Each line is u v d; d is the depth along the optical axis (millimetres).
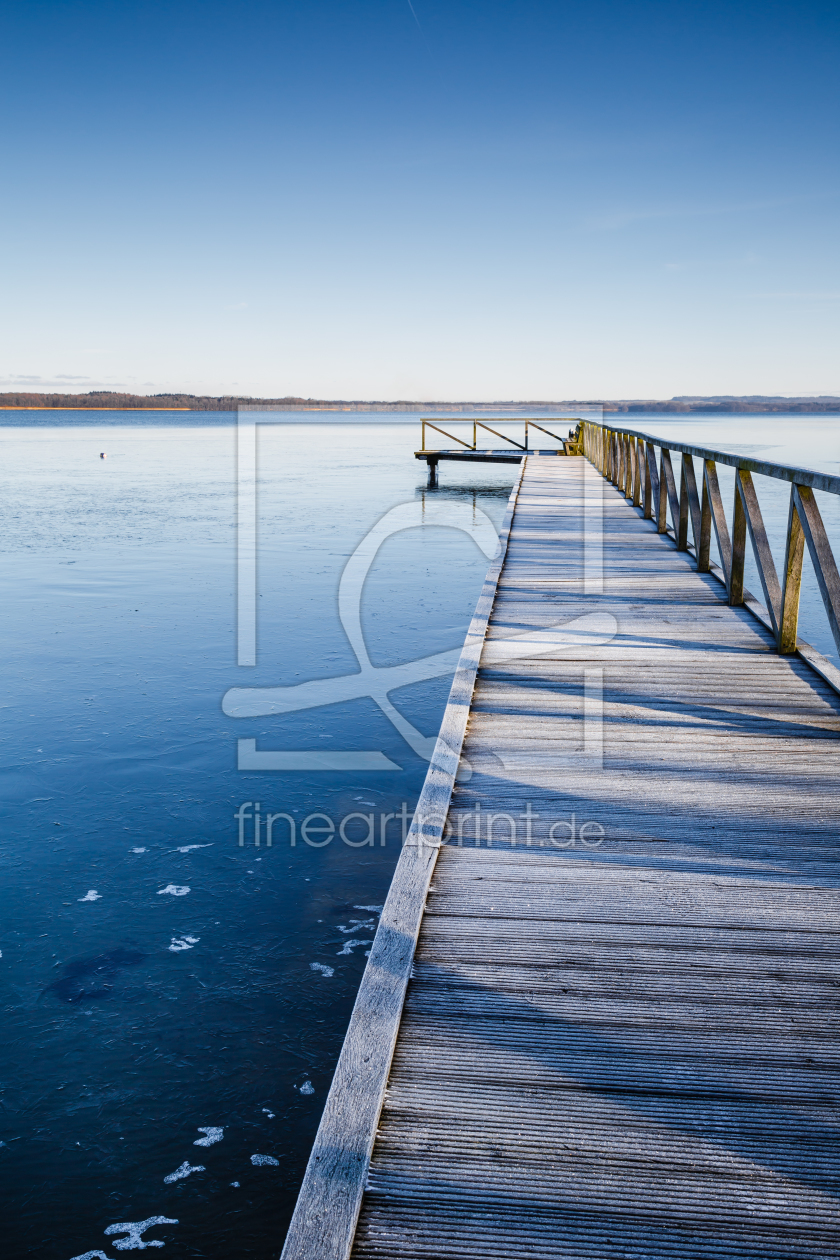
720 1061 1540
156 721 5742
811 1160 1339
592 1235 1225
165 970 3139
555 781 2742
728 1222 1241
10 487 24188
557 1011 1672
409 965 1785
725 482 21625
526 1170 1325
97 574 11273
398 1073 1518
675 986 1740
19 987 3039
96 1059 2686
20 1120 2449
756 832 2383
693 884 2121
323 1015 2893
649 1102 1451
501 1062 1541
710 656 4117
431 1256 1195
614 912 2006
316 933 3369
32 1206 2178
